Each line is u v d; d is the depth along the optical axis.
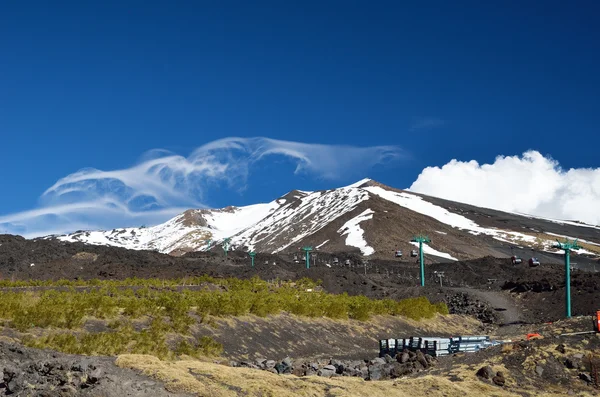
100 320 39.59
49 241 138.62
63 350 30.73
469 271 144.12
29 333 32.78
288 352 49.75
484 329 78.94
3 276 100.38
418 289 106.50
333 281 116.38
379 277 132.38
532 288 96.88
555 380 32.31
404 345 45.25
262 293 67.94
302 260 177.62
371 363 40.22
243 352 44.84
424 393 28.56
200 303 50.81
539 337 39.66
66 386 17.92
